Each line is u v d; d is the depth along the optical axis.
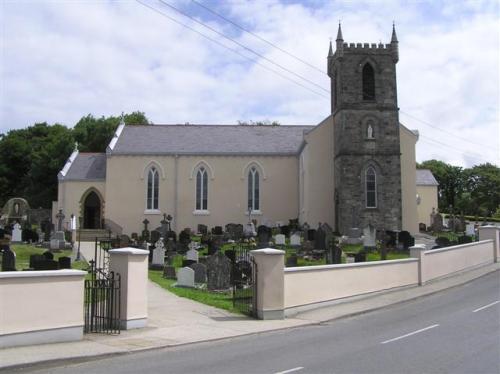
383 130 45.50
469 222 65.38
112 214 52.28
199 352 12.23
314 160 48.22
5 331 11.91
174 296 21.03
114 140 54.22
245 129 57.19
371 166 45.28
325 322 16.75
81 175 54.47
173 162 53.00
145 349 12.38
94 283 15.01
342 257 31.14
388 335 14.07
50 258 27.69
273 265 17.25
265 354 11.86
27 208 55.84
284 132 56.78
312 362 10.90
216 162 53.16
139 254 15.02
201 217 52.53
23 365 10.57
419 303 20.84
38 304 12.50
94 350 11.98
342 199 44.66
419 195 63.69
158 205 52.59
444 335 13.76
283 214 52.94
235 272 23.50
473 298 21.31
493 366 10.27
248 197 53.06
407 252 35.66
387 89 45.91
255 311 17.22
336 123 47.56
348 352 11.87
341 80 45.94
